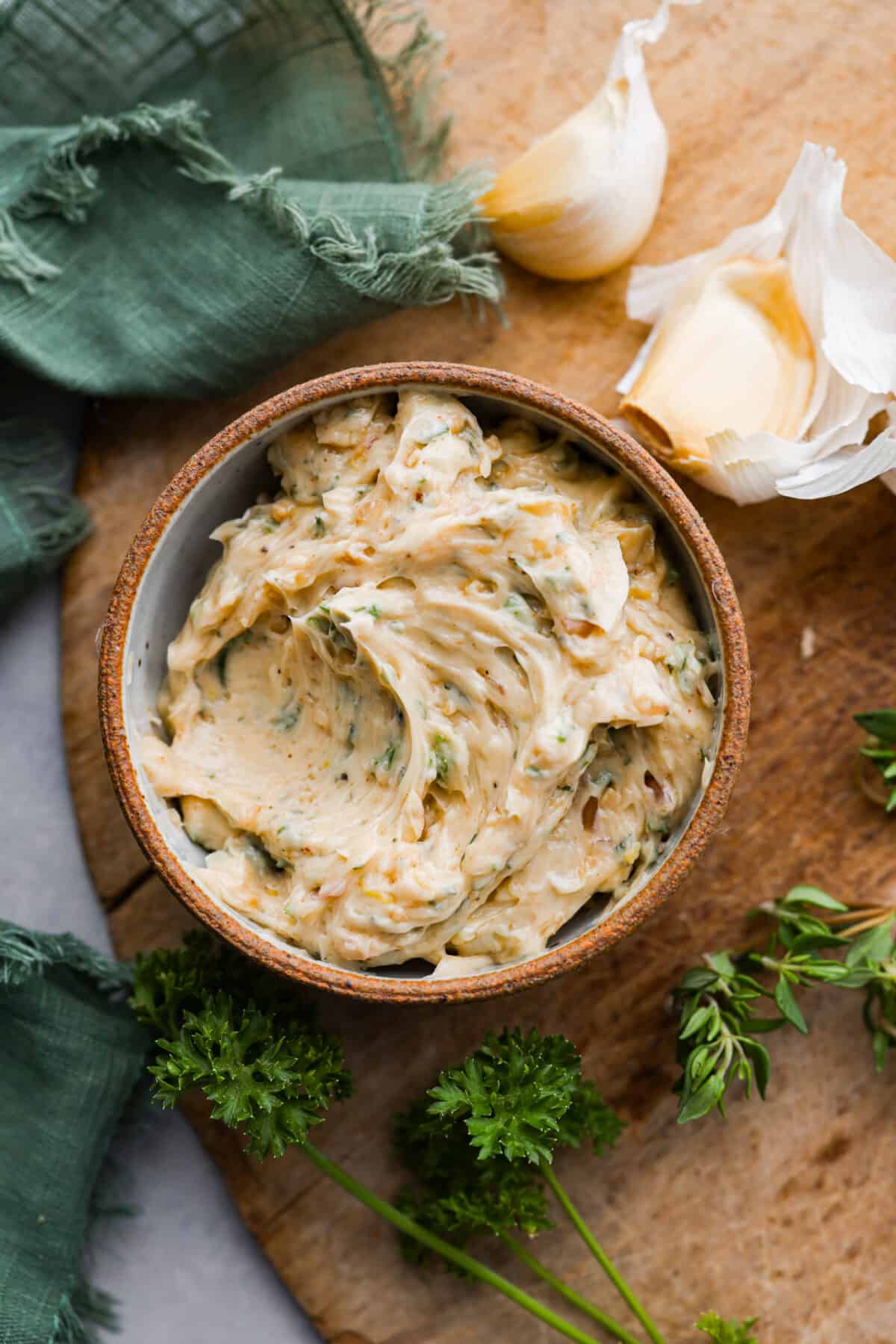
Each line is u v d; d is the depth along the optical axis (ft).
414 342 1.24
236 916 1.08
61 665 1.26
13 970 1.19
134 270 1.20
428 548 1.07
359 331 1.24
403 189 1.17
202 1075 1.11
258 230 1.18
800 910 1.21
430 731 1.07
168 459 1.25
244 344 1.20
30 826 1.27
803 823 1.23
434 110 1.23
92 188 1.18
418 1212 1.23
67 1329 1.24
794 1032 1.24
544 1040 1.15
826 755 1.22
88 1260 1.27
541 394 1.06
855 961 1.19
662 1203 1.24
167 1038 1.19
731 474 1.17
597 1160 1.25
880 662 1.22
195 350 1.20
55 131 1.18
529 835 1.06
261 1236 1.26
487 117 1.23
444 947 1.08
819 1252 1.23
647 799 1.09
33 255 1.19
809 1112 1.24
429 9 1.23
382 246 1.17
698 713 1.08
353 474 1.10
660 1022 1.24
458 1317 1.25
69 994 1.23
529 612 1.06
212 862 1.10
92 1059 1.23
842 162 1.15
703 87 1.22
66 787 1.28
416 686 1.07
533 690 1.06
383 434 1.10
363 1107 1.25
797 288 1.18
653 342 1.21
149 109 1.17
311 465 1.11
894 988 1.17
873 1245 1.23
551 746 1.05
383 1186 1.25
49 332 1.20
